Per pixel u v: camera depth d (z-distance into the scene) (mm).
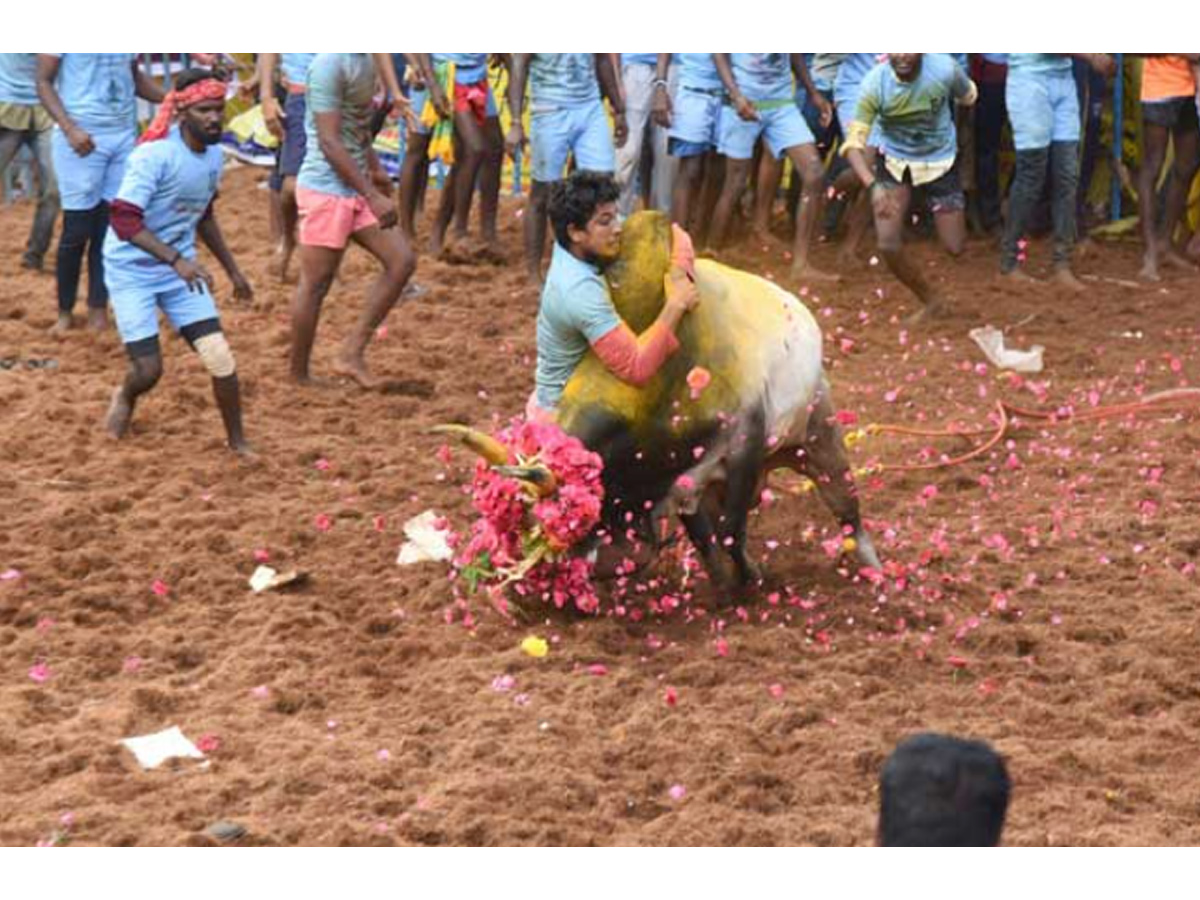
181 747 6840
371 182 10938
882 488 9727
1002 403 10906
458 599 8062
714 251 14062
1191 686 7469
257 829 6277
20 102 13281
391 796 6527
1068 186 13492
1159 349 12289
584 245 7520
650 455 7707
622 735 6980
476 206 15438
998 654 7805
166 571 8430
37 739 6898
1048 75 13297
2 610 8047
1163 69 13727
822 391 8141
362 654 7707
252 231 14789
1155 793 6645
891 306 13141
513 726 7047
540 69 12852
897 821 4332
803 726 7105
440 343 12031
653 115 13547
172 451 9961
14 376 11195
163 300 9859
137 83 12242
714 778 6691
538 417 7836
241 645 7754
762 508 9297
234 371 9812
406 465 9844
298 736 6973
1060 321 12844
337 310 12594
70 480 9570
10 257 14055
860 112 12195
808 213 13555
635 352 7477
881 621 8047
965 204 14867
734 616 8133
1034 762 6789
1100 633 7930
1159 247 14180
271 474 9703
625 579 8117
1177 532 9031
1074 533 9062
